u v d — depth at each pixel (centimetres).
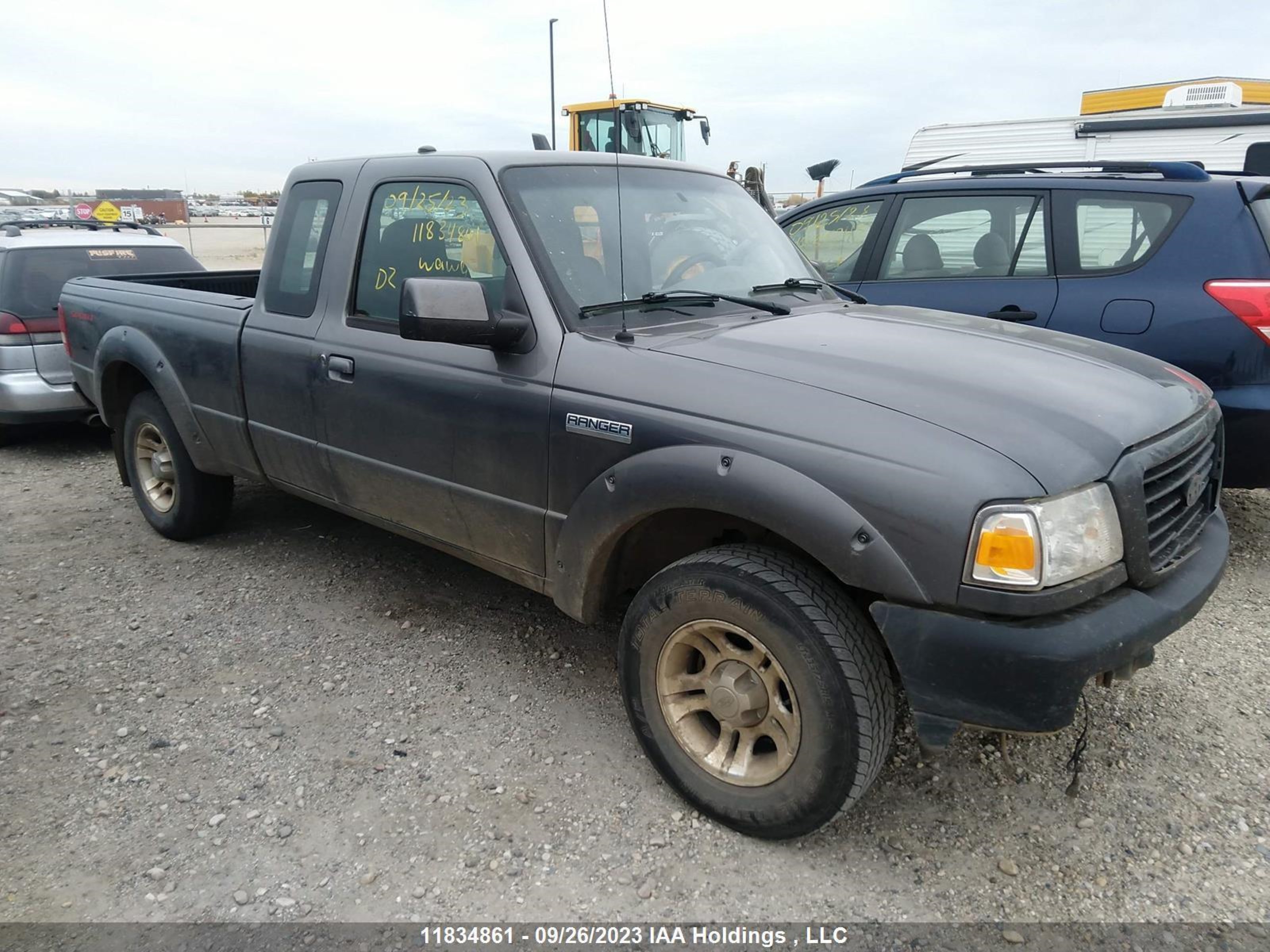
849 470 211
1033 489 198
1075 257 443
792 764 229
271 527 488
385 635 363
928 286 489
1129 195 429
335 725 301
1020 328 309
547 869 236
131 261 692
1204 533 260
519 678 330
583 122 1395
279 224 378
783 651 222
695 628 241
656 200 330
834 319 304
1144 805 258
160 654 348
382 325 324
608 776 274
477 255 298
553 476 270
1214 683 319
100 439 712
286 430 366
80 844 246
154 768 278
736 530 262
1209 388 293
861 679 215
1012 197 465
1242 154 980
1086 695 312
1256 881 229
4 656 347
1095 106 1302
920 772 274
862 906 223
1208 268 399
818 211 549
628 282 296
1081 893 227
